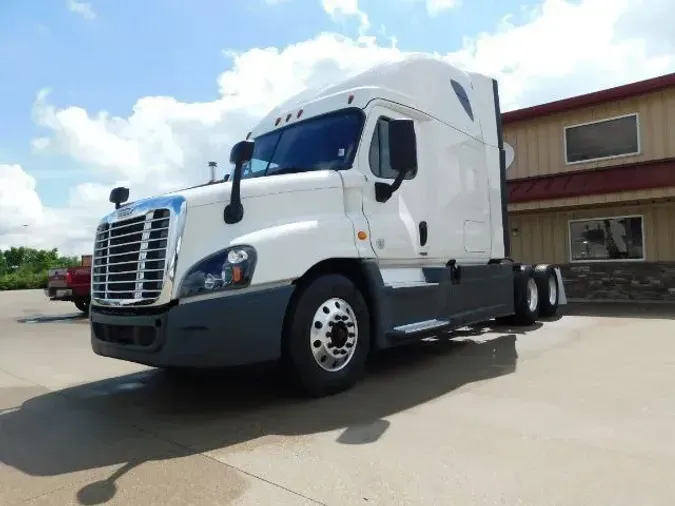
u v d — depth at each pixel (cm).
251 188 500
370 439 398
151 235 479
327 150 603
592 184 1336
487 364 652
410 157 561
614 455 352
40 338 1099
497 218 866
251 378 628
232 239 476
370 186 589
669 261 1349
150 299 462
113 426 464
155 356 457
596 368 598
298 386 508
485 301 798
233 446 398
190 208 468
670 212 1348
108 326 512
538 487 310
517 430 404
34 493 332
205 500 311
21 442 430
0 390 623
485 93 868
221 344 456
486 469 336
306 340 505
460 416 444
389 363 683
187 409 507
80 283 1548
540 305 1045
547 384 536
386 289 582
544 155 1535
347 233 547
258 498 311
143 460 379
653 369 586
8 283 4938
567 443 374
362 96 609
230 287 461
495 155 872
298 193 526
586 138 1465
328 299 526
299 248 500
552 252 1545
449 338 864
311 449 383
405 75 679
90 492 330
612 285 1438
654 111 1350
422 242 656
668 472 325
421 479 326
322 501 303
